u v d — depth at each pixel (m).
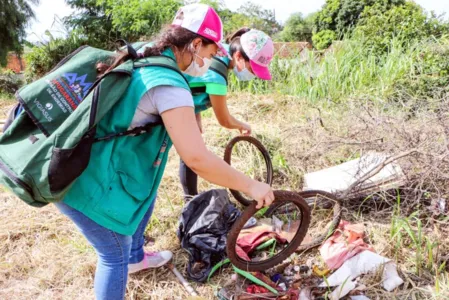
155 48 1.38
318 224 2.46
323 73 5.01
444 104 2.79
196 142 1.28
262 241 2.28
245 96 4.93
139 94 1.29
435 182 2.35
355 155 3.07
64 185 1.25
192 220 2.33
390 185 2.48
